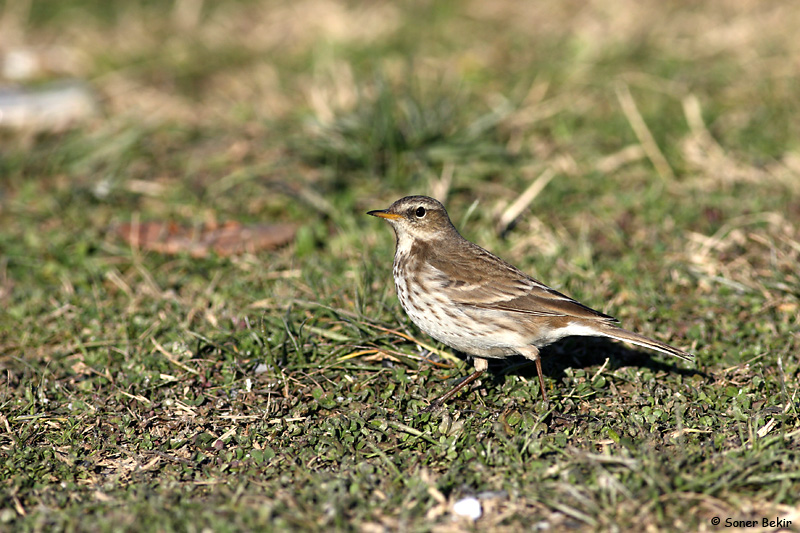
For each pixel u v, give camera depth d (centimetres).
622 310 1183
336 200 1534
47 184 1658
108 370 1074
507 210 1470
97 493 836
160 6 2547
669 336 1119
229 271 1328
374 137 1627
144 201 1591
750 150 1658
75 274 1336
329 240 1422
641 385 1008
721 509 776
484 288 998
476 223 1468
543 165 1652
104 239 1438
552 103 1861
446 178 1547
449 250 1043
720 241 1349
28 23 2444
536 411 953
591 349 1104
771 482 802
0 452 926
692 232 1396
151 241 1409
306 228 1389
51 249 1387
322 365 1059
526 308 987
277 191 1580
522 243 1387
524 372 1065
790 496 788
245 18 2444
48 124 1859
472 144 1662
